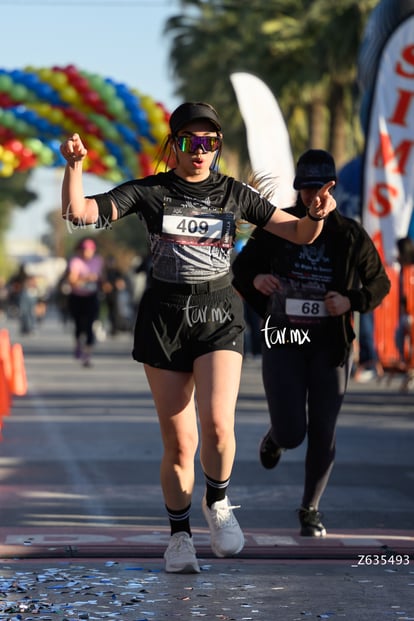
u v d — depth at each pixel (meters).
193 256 10.05
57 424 22.11
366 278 12.10
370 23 30.05
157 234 10.06
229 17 67.44
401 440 20.03
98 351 49.78
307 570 10.53
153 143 32.66
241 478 15.96
